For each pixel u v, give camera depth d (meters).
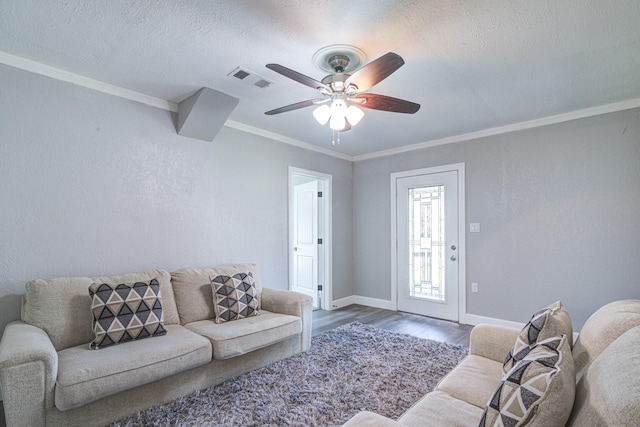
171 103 3.13
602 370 0.96
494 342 1.94
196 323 2.69
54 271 2.47
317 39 2.08
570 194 3.42
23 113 2.35
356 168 5.28
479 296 4.02
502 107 3.24
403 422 1.32
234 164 3.65
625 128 3.14
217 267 3.26
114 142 2.78
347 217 5.20
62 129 2.52
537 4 1.75
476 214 4.05
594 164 3.29
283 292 3.20
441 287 4.34
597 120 3.28
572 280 3.40
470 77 2.59
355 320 4.24
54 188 2.48
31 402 1.67
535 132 3.64
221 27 1.96
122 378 1.87
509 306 3.80
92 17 1.87
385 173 4.93
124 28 1.98
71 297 2.28
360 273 5.20
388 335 3.52
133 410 2.01
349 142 4.47
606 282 3.22
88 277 2.54
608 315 1.41
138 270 2.90
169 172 3.12
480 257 4.01
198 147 3.34
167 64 2.42
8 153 2.29
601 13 1.83
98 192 2.69
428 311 4.45
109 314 2.20
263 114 3.42
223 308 2.78
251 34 2.04
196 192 3.31
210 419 1.99
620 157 3.16
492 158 3.93
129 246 2.86
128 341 2.20
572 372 1.09
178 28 1.97
